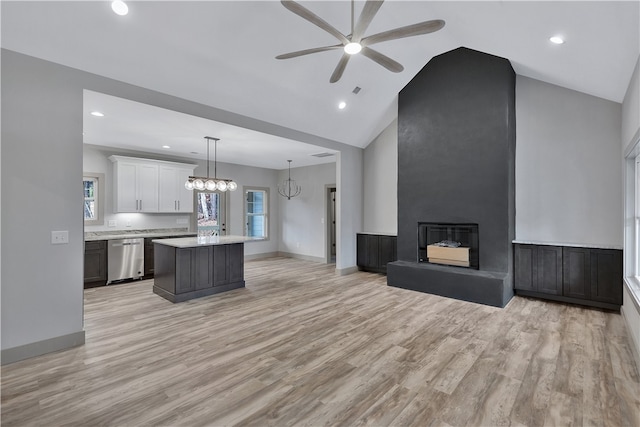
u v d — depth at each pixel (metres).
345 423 1.87
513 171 4.64
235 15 3.02
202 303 4.26
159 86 3.48
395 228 6.19
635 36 2.43
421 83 5.13
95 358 2.68
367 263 6.35
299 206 8.27
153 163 6.18
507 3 2.65
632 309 2.96
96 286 5.18
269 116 4.65
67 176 2.88
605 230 4.14
